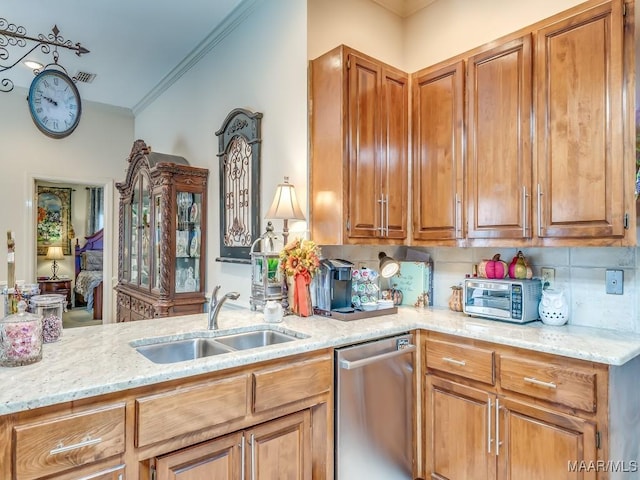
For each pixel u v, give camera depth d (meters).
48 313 1.69
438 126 2.39
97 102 5.04
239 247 2.96
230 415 1.46
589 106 1.77
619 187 1.68
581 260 2.09
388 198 2.41
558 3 2.17
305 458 1.71
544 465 1.67
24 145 4.65
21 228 4.61
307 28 2.41
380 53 2.81
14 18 3.11
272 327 2.09
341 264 2.34
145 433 1.27
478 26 2.53
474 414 1.92
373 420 1.95
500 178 2.08
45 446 1.11
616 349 1.59
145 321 2.17
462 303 2.47
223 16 3.10
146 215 3.71
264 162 2.75
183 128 4.01
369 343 1.95
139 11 3.02
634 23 1.66
